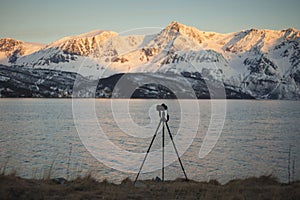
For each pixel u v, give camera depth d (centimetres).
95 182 1652
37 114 14675
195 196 1466
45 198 1279
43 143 6756
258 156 5403
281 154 5678
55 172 3697
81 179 1664
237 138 7769
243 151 5919
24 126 10275
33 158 5000
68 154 5347
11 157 5131
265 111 19550
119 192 1447
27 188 1349
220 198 1397
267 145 6719
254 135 8394
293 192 1509
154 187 1588
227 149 6144
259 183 1795
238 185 1677
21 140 7262
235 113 17262
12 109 17712
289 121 12800
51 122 11412
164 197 1410
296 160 5097
